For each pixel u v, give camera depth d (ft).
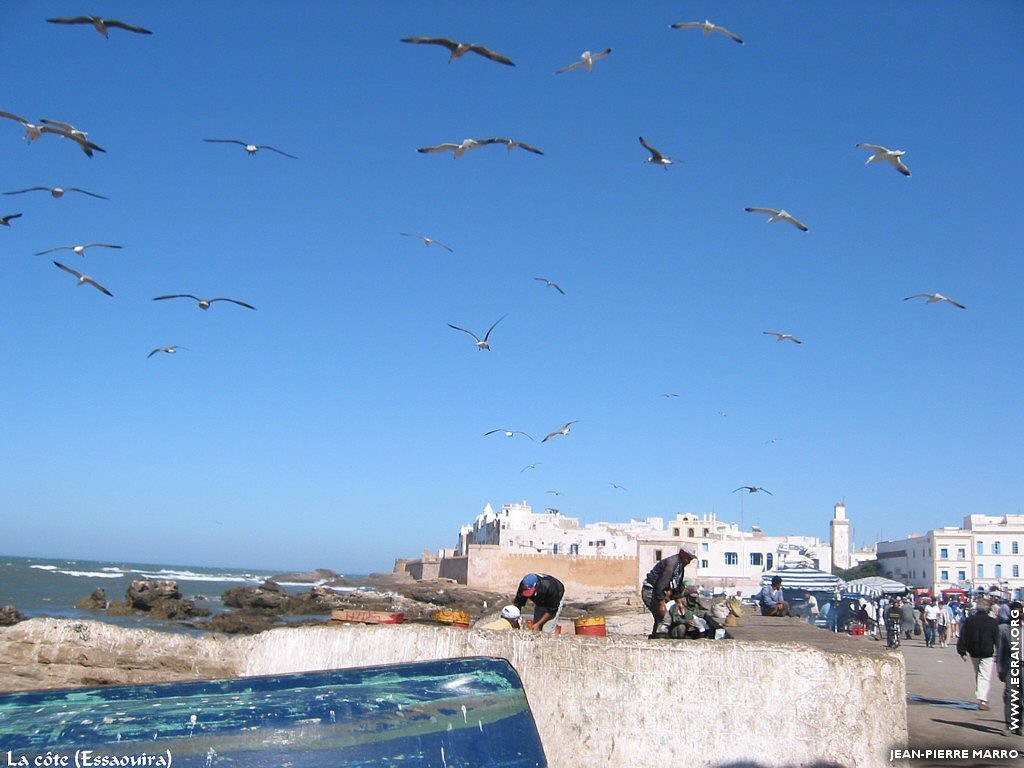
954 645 106.11
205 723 18.80
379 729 19.65
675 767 28.14
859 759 27.63
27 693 18.88
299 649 39.91
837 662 28.32
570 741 29.04
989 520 380.37
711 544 322.34
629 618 69.21
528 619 41.16
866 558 494.18
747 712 28.30
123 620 197.36
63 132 50.42
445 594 294.66
